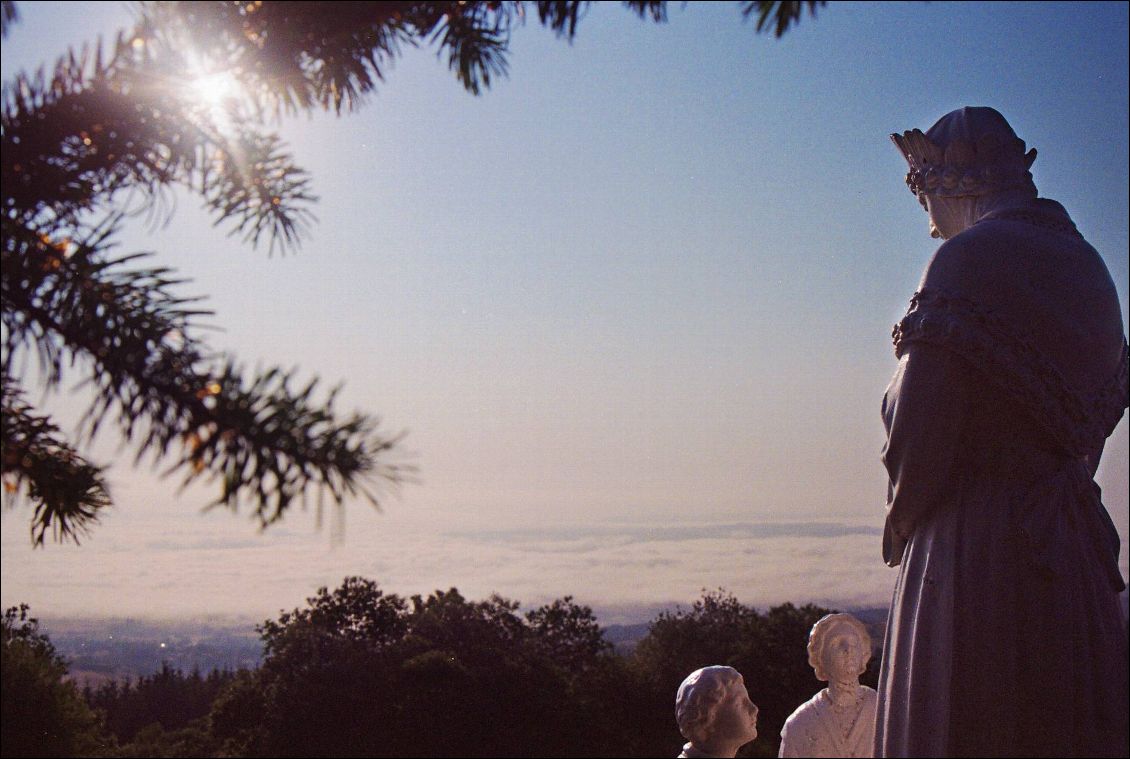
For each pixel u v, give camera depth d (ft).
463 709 150.20
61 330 6.47
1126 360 10.02
